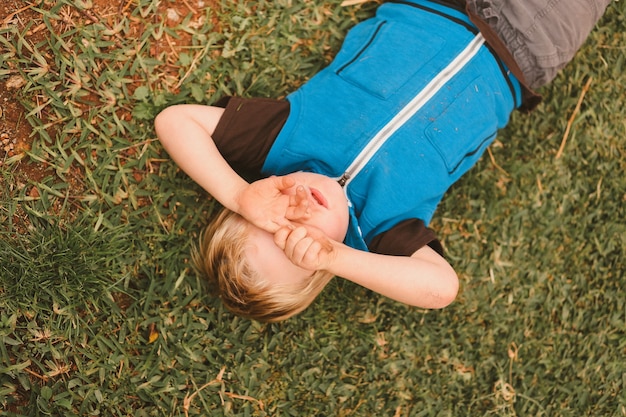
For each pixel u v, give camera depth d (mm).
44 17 2037
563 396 2438
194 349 2203
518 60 2088
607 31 2451
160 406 2152
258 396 2244
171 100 2150
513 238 2439
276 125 1937
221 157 1893
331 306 2309
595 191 2457
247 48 2227
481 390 2410
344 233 1885
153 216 2164
